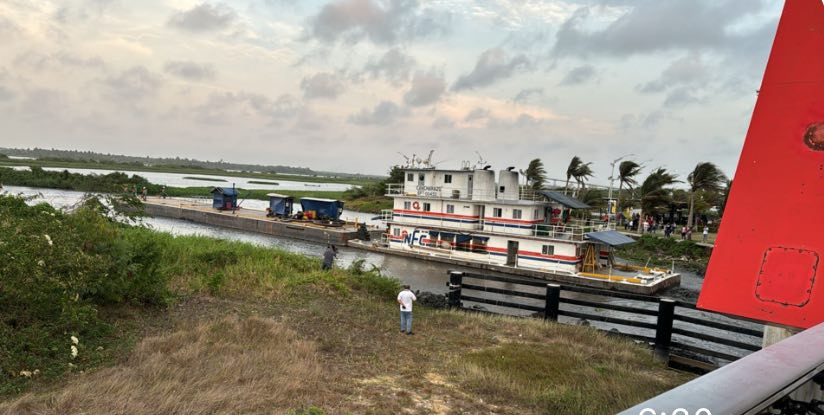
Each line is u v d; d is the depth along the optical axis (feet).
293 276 56.44
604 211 194.39
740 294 10.59
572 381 30.04
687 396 3.97
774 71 10.61
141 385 23.85
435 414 24.58
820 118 9.90
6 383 23.53
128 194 44.24
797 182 10.12
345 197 301.43
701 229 165.89
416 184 121.80
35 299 28.14
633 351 38.63
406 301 40.42
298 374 27.50
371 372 30.25
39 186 256.11
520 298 79.77
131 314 36.55
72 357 26.37
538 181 204.44
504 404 26.40
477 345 38.19
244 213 184.96
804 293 9.70
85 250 36.68
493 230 105.70
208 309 40.78
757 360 4.91
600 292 42.16
